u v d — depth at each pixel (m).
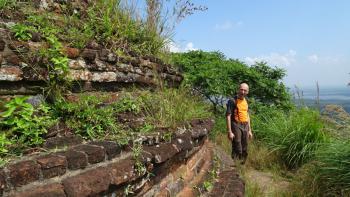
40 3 3.44
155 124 3.56
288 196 6.05
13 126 2.45
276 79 12.96
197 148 4.22
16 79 2.61
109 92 3.72
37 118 2.61
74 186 2.12
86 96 3.18
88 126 2.92
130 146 2.81
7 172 1.94
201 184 4.02
